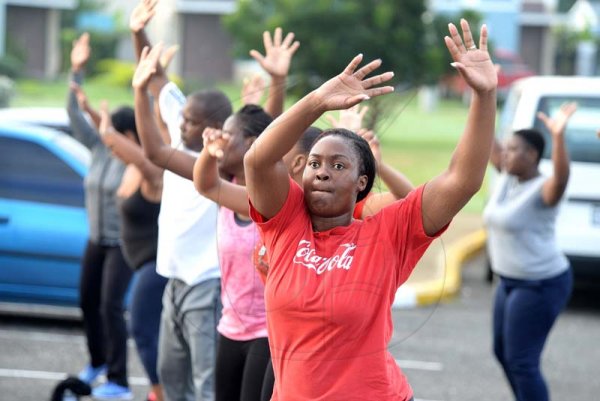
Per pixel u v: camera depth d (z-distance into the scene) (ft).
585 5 317.22
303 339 21.21
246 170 21.39
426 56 143.64
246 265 28.73
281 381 21.74
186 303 32.50
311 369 21.18
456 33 21.24
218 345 29.86
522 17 303.27
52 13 248.52
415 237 21.56
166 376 34.17
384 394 21.29
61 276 54.29
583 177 65.67
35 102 176.55
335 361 21.11
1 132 55.06
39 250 54.13
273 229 21.74
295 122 20.67
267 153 20.98
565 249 65.77
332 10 147.13
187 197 31.96
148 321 38.11
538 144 39.45
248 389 28.86
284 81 34.94
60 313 60.90
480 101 20.98
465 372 51.85
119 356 43.65
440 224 21.48
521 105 68.39
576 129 66.90
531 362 38.68
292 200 21.68
